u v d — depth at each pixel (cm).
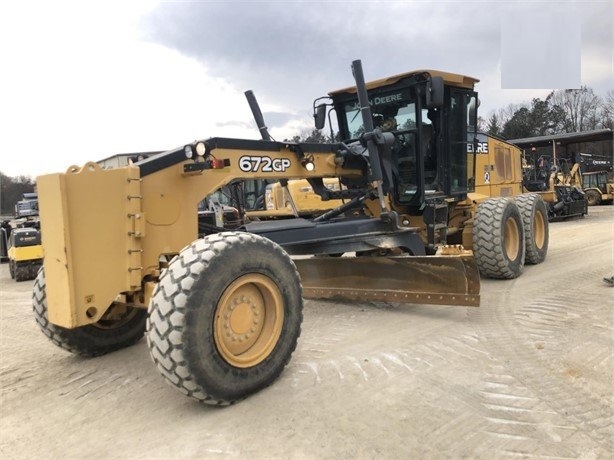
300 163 476
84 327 399
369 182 558
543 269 718
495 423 282
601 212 1969
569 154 2205
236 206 578
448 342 416
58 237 307
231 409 306
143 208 348
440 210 654
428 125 630
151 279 354
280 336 336
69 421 307
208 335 291
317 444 265
